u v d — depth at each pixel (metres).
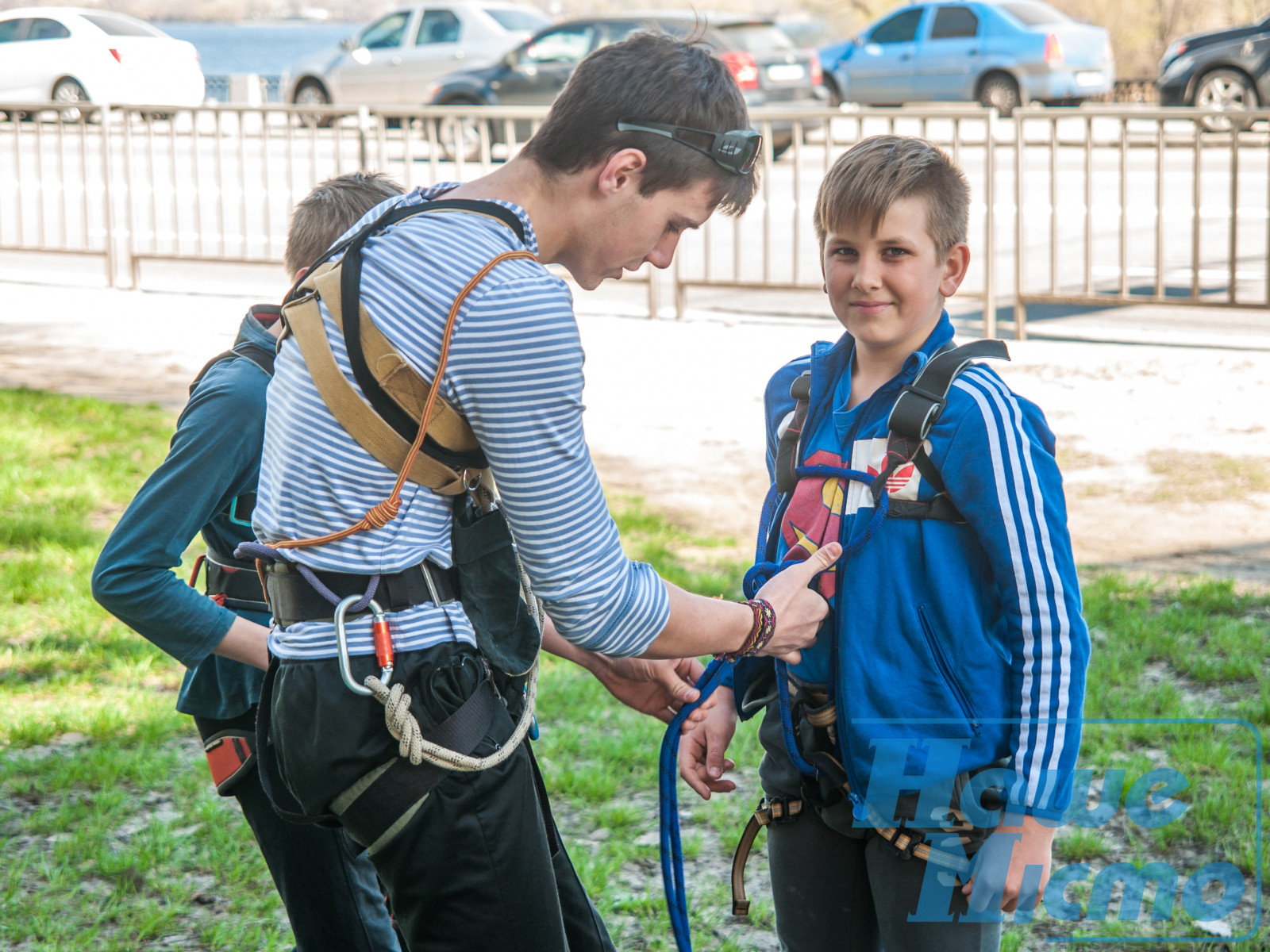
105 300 10.66
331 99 20.86
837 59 21.31
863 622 1.88
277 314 2.22
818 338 8.91
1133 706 3.87
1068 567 1.80
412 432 1.67
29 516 5.69
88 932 2.96
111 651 4.55
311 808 1.78
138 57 20.72
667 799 2.09
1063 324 8.84
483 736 1.75
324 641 1.71
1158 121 7.89
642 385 7.96
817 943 2.12
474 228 1.70
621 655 1.74
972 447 1.79
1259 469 6.04
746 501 6.04
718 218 12.78
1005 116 19.95
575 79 1.76
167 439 6.93
